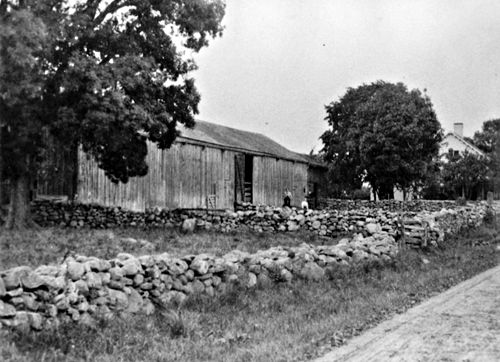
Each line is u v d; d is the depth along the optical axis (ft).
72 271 27.63
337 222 81.71
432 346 27.07
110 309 29.19
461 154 233.55
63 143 72.59
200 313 32.50
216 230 82.53
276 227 84.79
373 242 60.59
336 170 192.03
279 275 42.34
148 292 32.14
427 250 71.92
